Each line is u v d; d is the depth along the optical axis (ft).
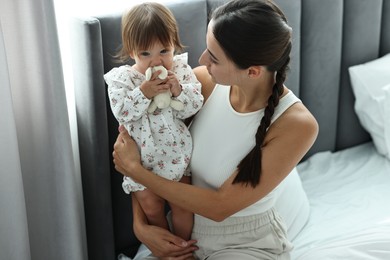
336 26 7.32
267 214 5.67
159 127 5.26
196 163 5.60
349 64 7.77
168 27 5.08
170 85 5.14
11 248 5.48
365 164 7.63
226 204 5.37
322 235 6.30
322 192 7.11
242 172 5.27
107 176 6.07
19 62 5.24
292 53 7.01
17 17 5.08
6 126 5.10
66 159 5.57
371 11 7.61
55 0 5.89
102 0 6.30
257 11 4.91
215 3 6.25
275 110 5.31
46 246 5.97
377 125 7.63
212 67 5.18
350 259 5.57
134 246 6.79
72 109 6.25
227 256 5.57
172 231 6.04
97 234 6.37
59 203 5.75
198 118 5.65
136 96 5.08
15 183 5.30
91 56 5.55
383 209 6.66
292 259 5.94
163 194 5.37
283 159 5.24
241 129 5.44
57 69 5.23
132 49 5.15
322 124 7.74
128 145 5.42
